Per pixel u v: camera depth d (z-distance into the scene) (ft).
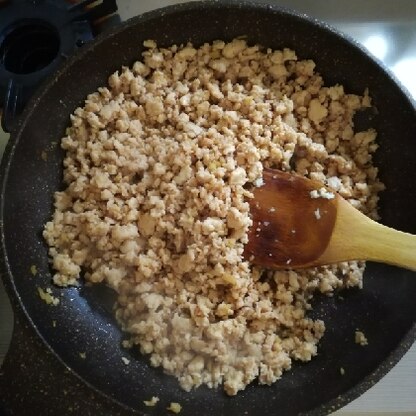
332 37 1.00
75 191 1.02
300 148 1.07
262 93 1.08
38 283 0.99
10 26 1.13
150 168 1.03
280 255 1.00
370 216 1.06
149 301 0.98
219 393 0.98
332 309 1.05
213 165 1.00
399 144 1.03
